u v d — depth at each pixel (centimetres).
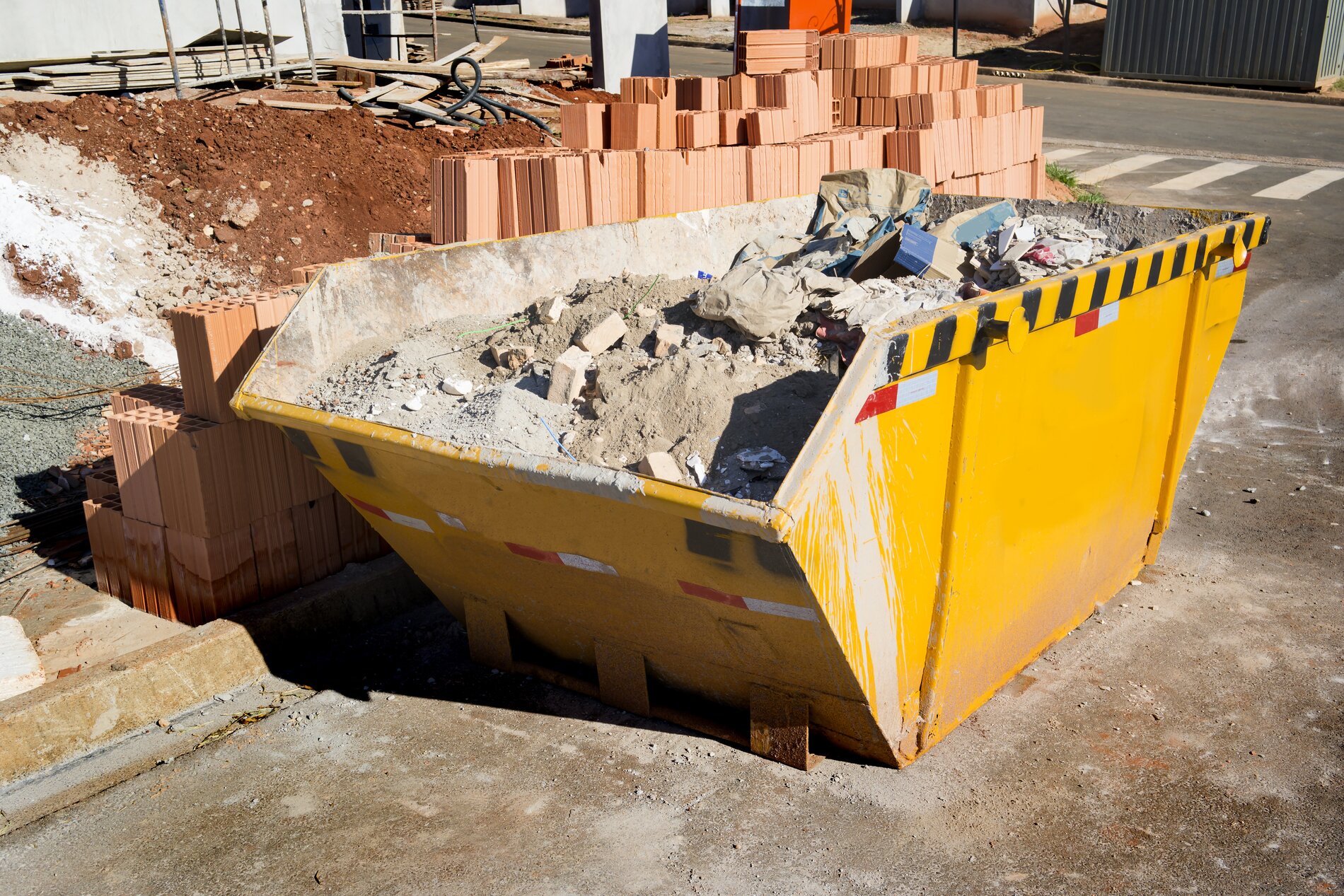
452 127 1152
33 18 1173
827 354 406
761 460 346
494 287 523
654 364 409
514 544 393
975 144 960
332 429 385
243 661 471
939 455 355
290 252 859
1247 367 834
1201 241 462
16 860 367
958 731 423
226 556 486
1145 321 448
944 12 2859
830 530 316
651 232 602
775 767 404
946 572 374
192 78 1170
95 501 533
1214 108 2072
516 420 388
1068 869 349
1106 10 2562
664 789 394
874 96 1000
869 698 365
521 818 381
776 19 1501
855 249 521
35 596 541
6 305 751
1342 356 844
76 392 709
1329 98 2133
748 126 837
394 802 392
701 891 345
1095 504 460
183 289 809
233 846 371
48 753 416
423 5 2883
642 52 1638
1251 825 366
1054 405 403
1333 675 454
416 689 466
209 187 870
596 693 450
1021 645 444
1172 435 512
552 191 648
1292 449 695
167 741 433
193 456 468
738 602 347
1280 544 572
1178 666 463
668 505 312
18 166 816
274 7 1367
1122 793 384
